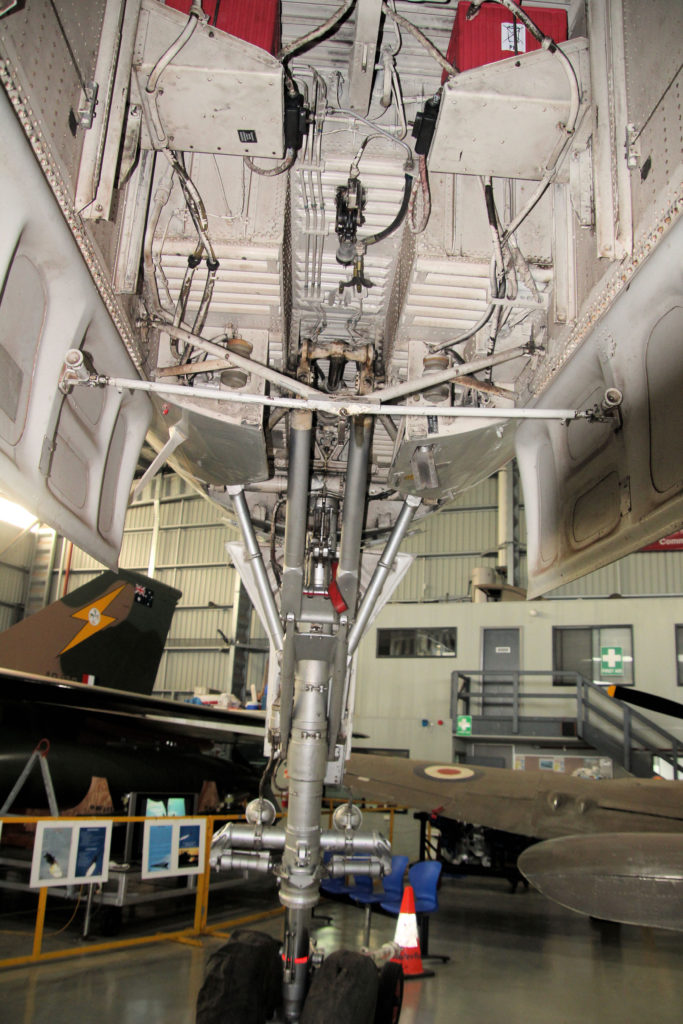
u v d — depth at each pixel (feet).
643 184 7.28
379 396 9.22
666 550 58.49
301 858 9.86
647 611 51.26
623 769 48.26
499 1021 15.17
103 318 8.48
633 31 7.57
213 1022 8.13
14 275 7.04
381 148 9.14
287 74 7.86
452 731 53.11
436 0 8.59
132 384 8.10
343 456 12.10
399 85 9.27
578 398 9.90
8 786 21.31
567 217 9.21
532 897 32.35
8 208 6.28
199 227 8.53
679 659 49.78
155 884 21.88
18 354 7.30
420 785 21.38
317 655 10.44
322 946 20.08
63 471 8.50
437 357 9.93
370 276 10.44
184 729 26.35
